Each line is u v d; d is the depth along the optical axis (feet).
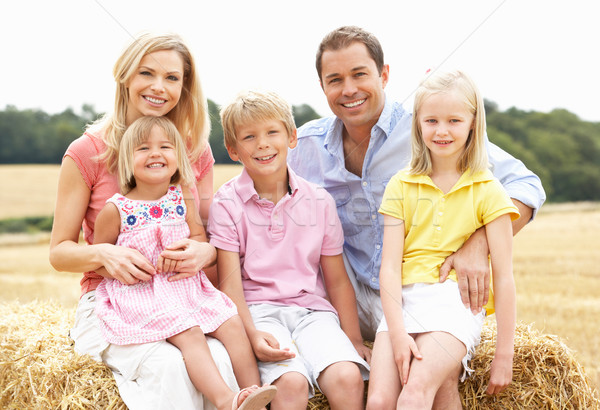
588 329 14.29
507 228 6.40
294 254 7.09
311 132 8.01
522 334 6.64
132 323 6.13
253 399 5.29
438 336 5.90
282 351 5.98
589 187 66.44
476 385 6.35
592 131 69.51
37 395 6.02
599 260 29.12
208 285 6.68
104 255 6.36
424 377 5.69
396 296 6.36
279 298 6.91
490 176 6.58
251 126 6.84
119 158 6.77
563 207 59.26
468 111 6.44
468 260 6.40
